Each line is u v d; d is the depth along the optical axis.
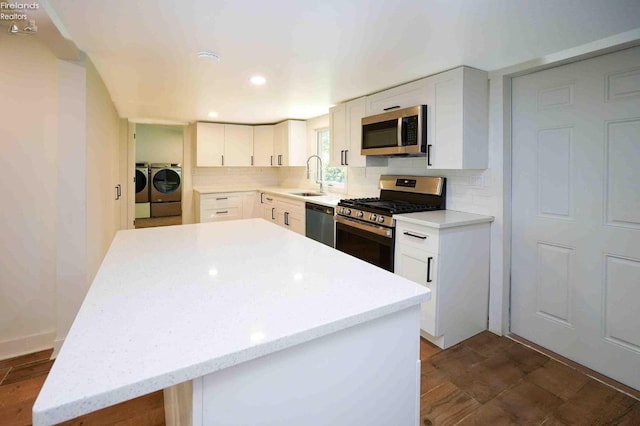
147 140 8.20
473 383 1.94
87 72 2.19
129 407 1.74
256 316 0.84
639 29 1.74
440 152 2.50
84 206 2.19
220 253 1.46
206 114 4.40
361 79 2.69
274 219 4.71
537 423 1.64
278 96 3.31
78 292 2.21
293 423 0.81
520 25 1.72
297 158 4.80
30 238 2.22
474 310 2.47
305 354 0.81
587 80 2.03
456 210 2.74
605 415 1.69
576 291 2.13
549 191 2.24
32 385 1.91
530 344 2.37
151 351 0.67
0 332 2.19
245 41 1.95
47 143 2.21
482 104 2.45
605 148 1.96
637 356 1.87
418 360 1.04
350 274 1.18
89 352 0.66
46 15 1.56
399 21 1.69
